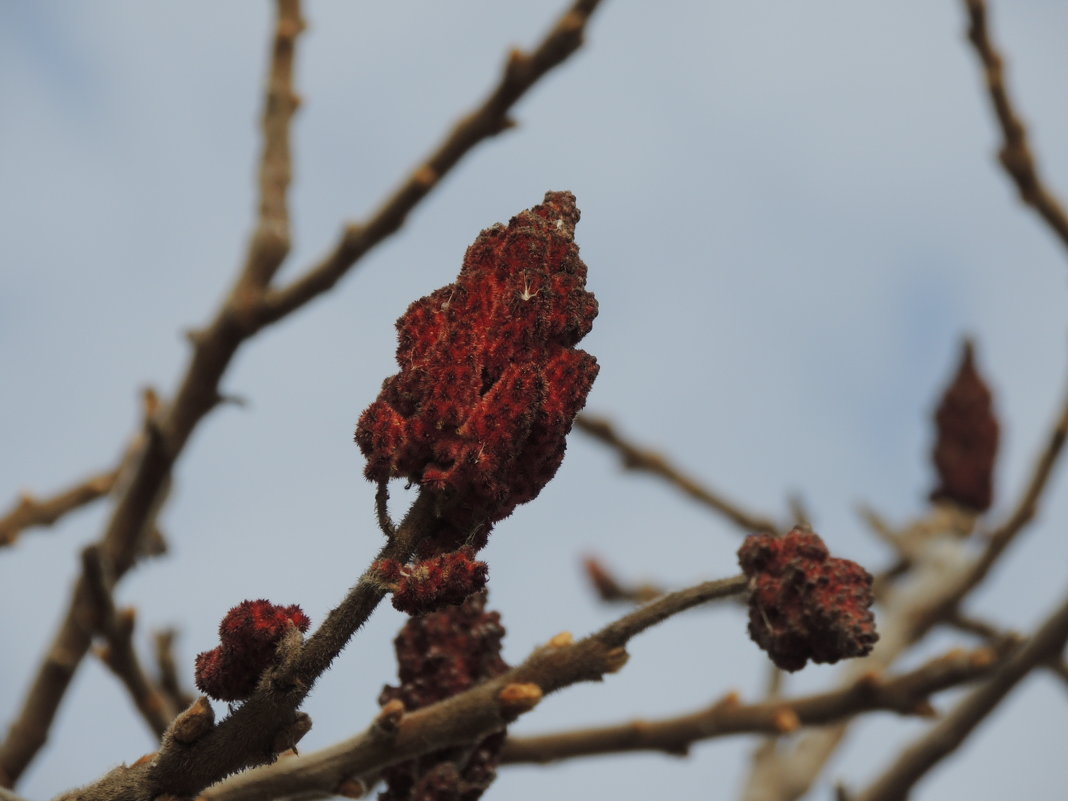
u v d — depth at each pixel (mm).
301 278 7277
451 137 7383
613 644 4578
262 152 7703
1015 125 8719
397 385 3908
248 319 7238
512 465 3871
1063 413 9516
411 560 3836
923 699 7496
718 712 7418
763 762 9750
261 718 3871
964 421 11656
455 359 3844
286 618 3889
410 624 5414
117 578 7211
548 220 4062
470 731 4621
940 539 11367
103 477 8852
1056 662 8875
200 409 7270
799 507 10578
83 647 6984
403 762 5207
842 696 7430
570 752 7340
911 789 9070
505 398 3793
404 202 7277
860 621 4148
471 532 3844
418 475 3863
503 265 3973
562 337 3975
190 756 3889
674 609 4547
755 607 4348
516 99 7410
